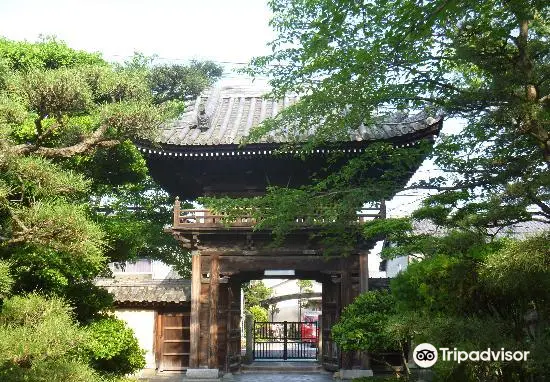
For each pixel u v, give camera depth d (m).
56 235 8.82
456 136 10.73
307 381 20.67
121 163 14.52
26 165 8.97
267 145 19.42
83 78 10.30
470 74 11.67
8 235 9.70
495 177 10.17
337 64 11.09
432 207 10.68
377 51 9.88
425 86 10.88
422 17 7.77
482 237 9.75
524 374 8.77
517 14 8.52
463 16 9.41
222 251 21.23
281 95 13.35
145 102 10.84
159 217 26.33
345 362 20.23
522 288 8.66
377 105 11.59
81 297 13.11
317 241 20.84
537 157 9.78
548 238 7.70
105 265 13.52
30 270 10.97
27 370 8.00
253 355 26.86
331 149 18.56
